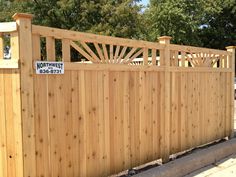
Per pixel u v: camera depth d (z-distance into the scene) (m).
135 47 2.99
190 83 3.72
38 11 13.95
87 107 2.60
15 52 2.13
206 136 4.07
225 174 3.28
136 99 3.04
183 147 3.66
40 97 2.26
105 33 12.52
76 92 2.51
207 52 3.96
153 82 3.21
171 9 13.29
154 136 3.26
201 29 15.73
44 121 2.29
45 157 2.31
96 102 2.67
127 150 2.98
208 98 4.07
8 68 2.17
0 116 2.25
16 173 2.21
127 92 2.95
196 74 3.82
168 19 13.44
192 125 3.80
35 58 2.22
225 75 4.39
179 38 13.49
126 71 2.93
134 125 3.04
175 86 3.50
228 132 4.50
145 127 3.15
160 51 3.29
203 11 14.42
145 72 3.12
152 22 14.08
